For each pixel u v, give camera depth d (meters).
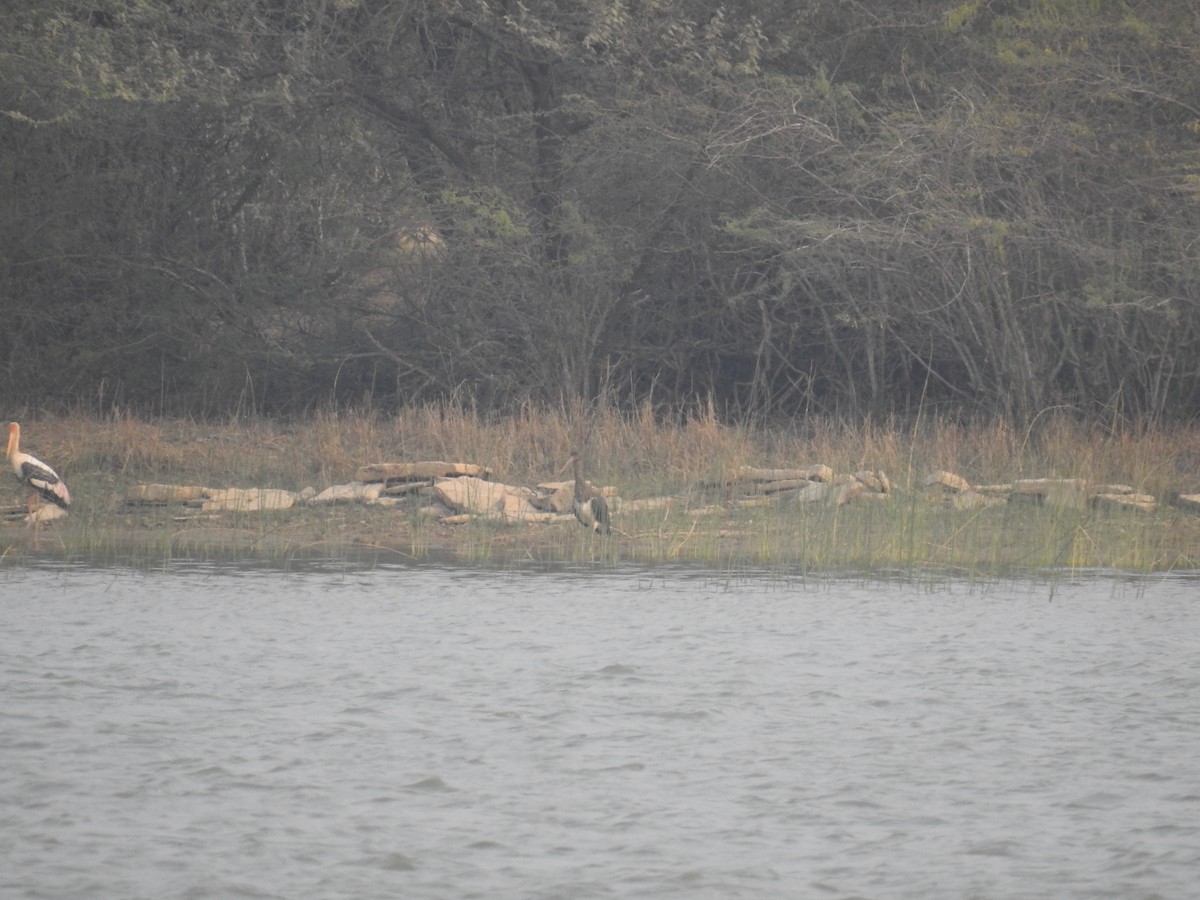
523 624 42.81
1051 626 42.91
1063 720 31.41
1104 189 85.88
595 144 95.25
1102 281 84.31
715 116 91.06
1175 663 37.44
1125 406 89.62
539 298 99.06
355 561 56.66
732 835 24.03
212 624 42.28
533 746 29.16
